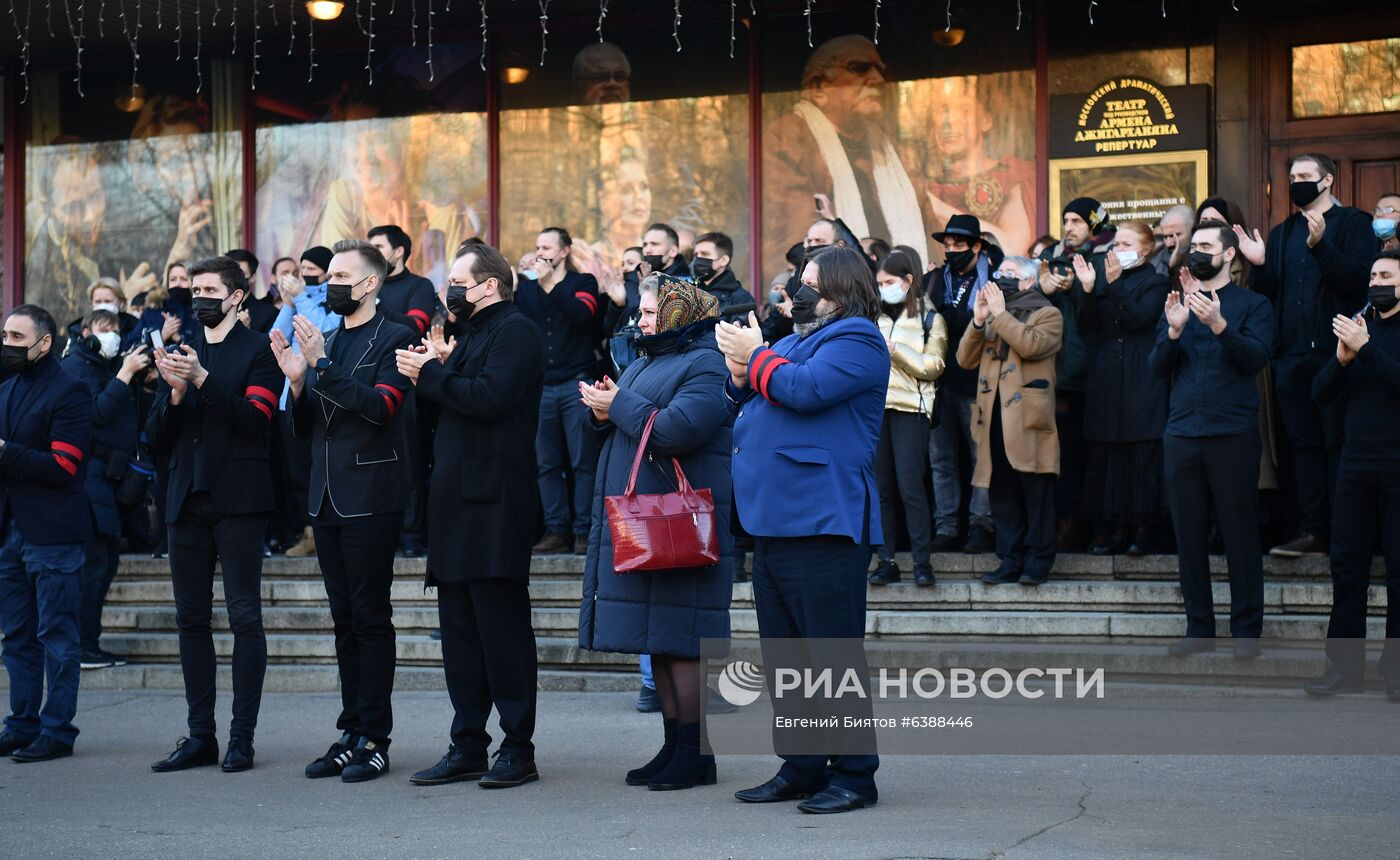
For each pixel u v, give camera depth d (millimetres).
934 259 11648
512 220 12492
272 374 6867
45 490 7016
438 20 12469
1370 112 10891
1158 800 5746
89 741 7469
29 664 7148
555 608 9398
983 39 11562
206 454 6715
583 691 8570
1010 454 8805
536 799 5922
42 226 13375
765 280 11961
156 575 10438
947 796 5852
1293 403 8945
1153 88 11219
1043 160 11406
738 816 5539
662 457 5969
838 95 11828
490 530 6105
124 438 9094
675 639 5906
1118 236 9062
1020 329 8703
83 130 13320
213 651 6883
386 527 6457
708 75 12094
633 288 9844
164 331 9258
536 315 10109
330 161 12844
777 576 5562
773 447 5527
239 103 13008
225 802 6012
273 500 6855
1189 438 8055
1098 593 8836
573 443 10070
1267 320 8039
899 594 9086
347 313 6723
